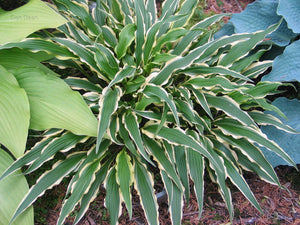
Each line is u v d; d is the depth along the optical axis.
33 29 0.60
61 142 0.57
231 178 0.60
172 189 0.57
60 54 0.59
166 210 0.65
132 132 0.55
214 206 0.67
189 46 0.68
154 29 0.64
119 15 0.74
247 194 0.59
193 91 0.63
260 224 0.64
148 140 0.61
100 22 0.73
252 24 0.81
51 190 0.66
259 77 0.82
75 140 0.58
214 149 0.64
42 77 0.59
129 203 0.53
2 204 0.53
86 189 0.55
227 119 0.65
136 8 0.64
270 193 0.69
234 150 0.66
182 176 0.59
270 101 0.76
